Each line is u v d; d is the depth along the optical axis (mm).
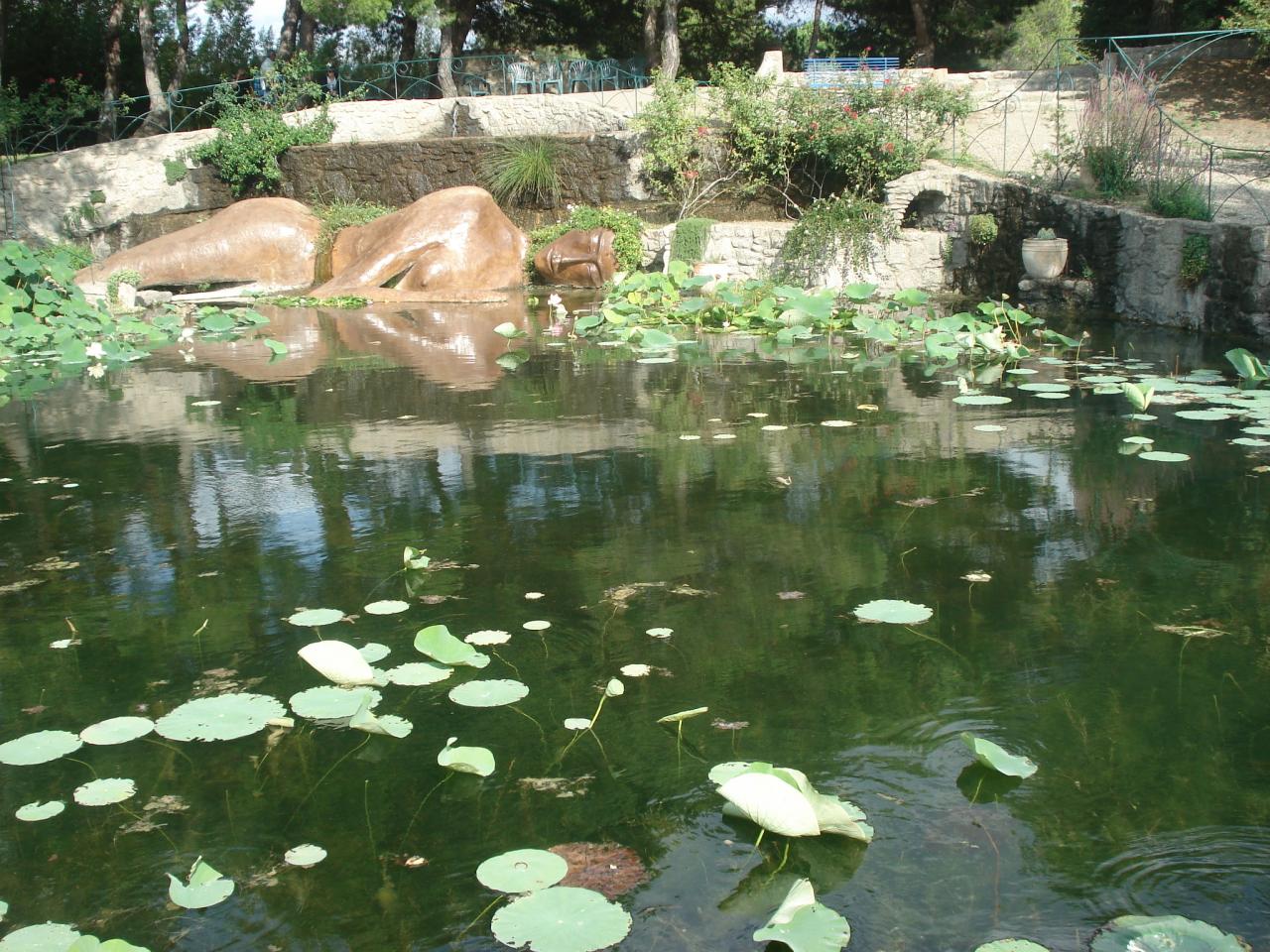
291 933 1940
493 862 2092
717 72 16531
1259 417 5836
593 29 28578
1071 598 3406
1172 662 2932
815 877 2062
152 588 3746
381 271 14781
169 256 16109
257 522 4473
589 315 11039
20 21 25797
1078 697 2750
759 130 15898
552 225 16766
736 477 4918
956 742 2545
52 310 11570
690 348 9328
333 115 20422
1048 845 2133
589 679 2938
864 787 2359
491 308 13055
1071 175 12297
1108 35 22266
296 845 2215
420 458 5441
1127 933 1836
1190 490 4535
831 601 3436
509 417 6383
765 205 16109
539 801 2355
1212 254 9031
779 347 9328
